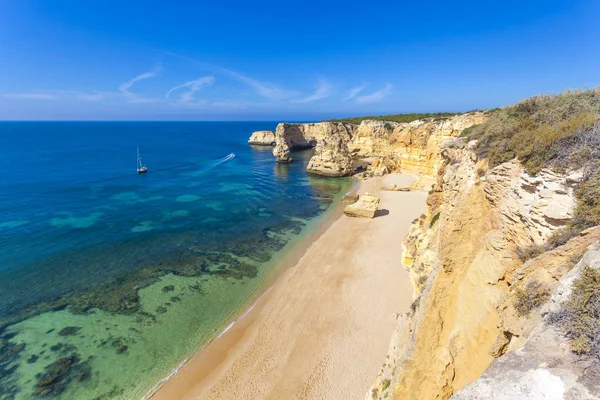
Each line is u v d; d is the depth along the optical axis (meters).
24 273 26.25
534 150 9.24
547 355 4.22
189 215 42.88
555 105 10.81
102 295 23.94
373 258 29.55
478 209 11.63
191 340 19.83
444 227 15.10
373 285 24.83
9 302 22.58
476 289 9.88
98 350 18.75
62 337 19.59
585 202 7.26
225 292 24.95
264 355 18.52
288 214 44.53
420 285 18.83
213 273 27.73
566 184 7.76
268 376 17.09
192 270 28.12
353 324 20.56
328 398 15.61
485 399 3.75
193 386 16.69
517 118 11.84
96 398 15.95
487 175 11.33
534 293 6.32
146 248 32.19
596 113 9.09
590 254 5.29
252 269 28.67
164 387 16.64
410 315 13.20
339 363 17.58
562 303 4.99
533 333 4.84
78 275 26.50
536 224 8.38
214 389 16.48
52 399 15.74
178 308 22.83
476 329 9.18
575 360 4.05
